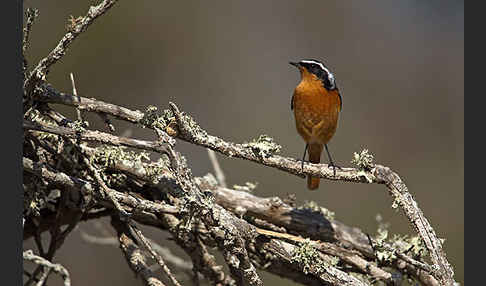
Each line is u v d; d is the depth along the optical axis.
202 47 14.95
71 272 12.20
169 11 14.70
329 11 16.16
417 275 6.90
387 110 15.66
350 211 13.97
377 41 16.06
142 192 6.60
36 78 5.68
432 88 15.76
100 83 13.63
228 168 13.66
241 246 5.98
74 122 5.95
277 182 13.80
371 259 7.27
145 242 5.61
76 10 13.24
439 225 14.55
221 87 14.95
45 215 6.63
